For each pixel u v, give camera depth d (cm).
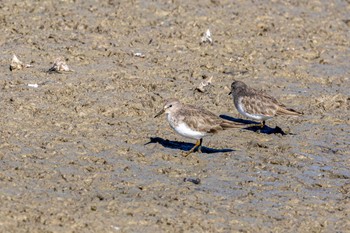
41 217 1314
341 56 2356
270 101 1820
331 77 2194
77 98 1908
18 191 1420
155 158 1627
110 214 1353
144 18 2488
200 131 1631
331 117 1912
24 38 2270
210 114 1664
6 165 1532
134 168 1570
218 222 1358
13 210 1338
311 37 2480
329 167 1639
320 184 1550
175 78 2095
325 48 2403
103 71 2092
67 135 1706
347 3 2830
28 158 1575
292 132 1823
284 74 2186
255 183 1538
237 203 1443
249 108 1817
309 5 2772
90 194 1433
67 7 2523
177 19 2506
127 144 1688
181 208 1401
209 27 2475
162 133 1767
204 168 1597
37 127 1731
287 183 1549
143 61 2188
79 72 2070
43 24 2380
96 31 2364
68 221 1313
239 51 2325
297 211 1425
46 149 1623
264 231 1336
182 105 1666
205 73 2147
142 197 1437
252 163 1633
